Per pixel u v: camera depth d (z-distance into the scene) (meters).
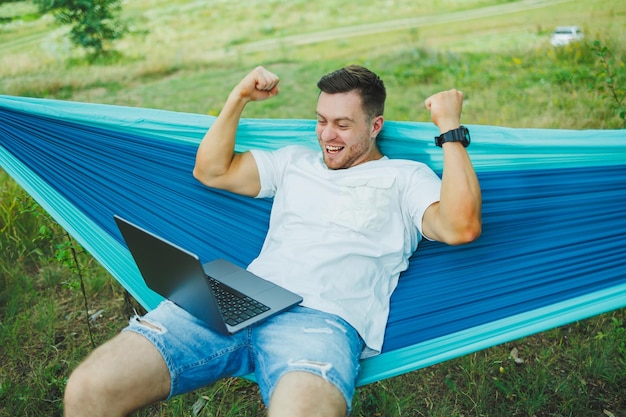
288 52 10.20
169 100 8.05
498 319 2.48
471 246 2.55
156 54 10.35
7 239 4.08
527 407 2.79
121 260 2.86
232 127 2.63
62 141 2.79
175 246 2.01
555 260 2.55
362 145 2.51
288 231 2.52
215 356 2.19
